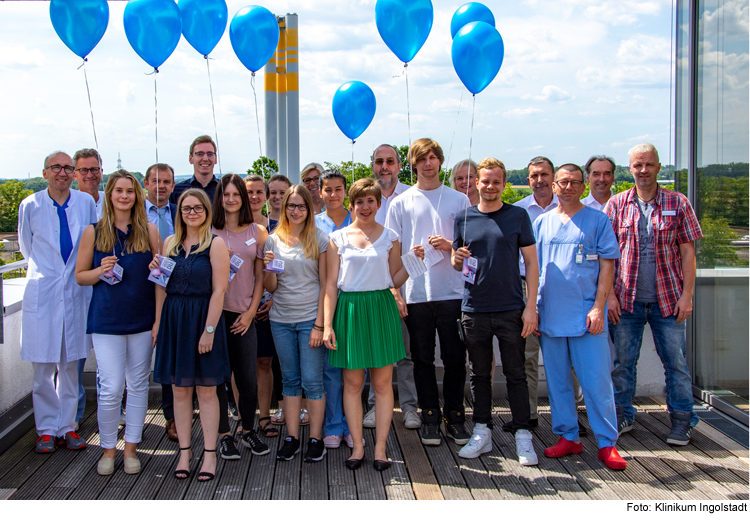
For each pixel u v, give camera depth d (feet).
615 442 10.77
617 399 12.03
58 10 10.36
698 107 14.07
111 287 10.12
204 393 10.14
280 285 10.78
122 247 10.18
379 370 10.46
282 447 10.98
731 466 10.55
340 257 10.46
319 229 10.98
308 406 10.89
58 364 11.39
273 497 9.53
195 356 9.85
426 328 11.45
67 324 11.31
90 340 11.99
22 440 11.91
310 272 10.73
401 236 11.93
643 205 11.64
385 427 10.59
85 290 11.76
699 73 13.99
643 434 12.11
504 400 14.24
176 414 10.20
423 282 11.41
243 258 10.84
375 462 10.50
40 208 11.32
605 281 10.53
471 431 12.21
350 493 9.64
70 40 10.54
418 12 11.71
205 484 9.96
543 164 12.84
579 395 13.75
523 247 10.57
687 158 14.38
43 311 11.12
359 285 10.22
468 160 13.56
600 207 13.29
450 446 11.57
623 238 11.69
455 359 11.55
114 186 10.00
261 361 11.95
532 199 13.26
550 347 10.99
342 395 11.68
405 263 10.84
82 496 9.55
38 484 9.98
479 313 10.66
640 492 9.59
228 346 10.96
